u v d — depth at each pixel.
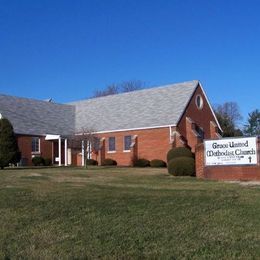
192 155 29.22
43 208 12.56
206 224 10.39
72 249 8.53
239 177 22.61
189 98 50.06
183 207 12.49
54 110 57.09
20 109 52.88
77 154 51.91
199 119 51.19
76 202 13.44
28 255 8.23
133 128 50.38
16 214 11.86
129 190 16.67
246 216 11.24
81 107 60.19
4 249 8.62
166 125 48.03
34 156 50.16
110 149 52.06
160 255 8.01
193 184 19.77
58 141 52.50
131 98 55.91
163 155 47.91
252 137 22.42
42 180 21.73
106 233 9.67
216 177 23.33
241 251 8.13
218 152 23.39
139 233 9.60
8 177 23.59
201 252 8.14
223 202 13.37
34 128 51.47
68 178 23.41
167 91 53.12
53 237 9.46
